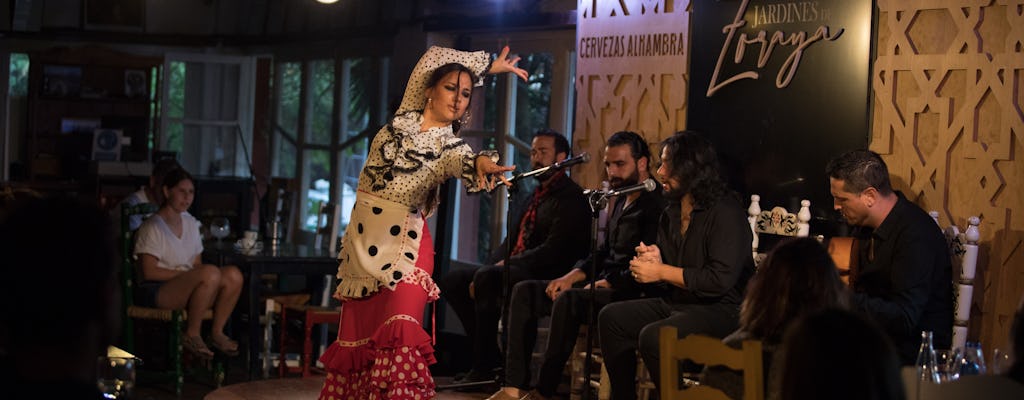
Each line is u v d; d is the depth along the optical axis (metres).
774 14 4.94
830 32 4.73
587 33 5.87
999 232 4.24
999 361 2.90
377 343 3.79
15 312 1.38
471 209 7.43
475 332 5.56
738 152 5.09
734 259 4.19
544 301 4.83
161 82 10.41
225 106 10.37
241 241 6.43
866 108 4.62
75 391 1.38
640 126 5.60
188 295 5.80
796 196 4.86
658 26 5.49
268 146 10.20
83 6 10.40
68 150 10.33
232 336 6.79
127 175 9.43
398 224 3.82
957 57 4.35
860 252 4.08
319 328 6.55
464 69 3.76
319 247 6.90
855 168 3.95
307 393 5.06
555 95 6.72
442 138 3.76
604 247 5.16
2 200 3.66
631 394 4.41
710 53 5.20
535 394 4.74
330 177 9.14
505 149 7.09
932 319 3.96
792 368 1.65
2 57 10.43
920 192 4.49
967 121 4.33
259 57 9.90
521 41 6.98
